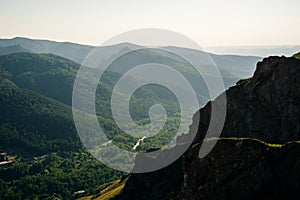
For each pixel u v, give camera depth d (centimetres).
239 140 3312
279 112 4959
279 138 4756
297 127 4681
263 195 3002
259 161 3097
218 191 3191
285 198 2939
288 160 3067
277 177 3036
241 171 3142
